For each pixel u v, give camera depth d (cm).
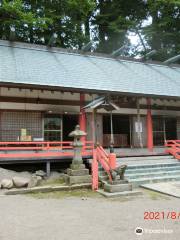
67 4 2414
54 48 1809
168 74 1959
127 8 2917
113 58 1973
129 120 1652
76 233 567
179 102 1714
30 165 1212
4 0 2008
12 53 1587
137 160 1302
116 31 2694
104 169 1091
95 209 752
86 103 1451
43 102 1381
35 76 1339
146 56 2086
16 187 1004
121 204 807
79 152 1086
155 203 817
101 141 1575
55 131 1430
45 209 752
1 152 1219
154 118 1691
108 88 1411
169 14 2703
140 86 1555
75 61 1719
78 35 2580
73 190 995
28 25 2234
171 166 1251
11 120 1326
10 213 712
